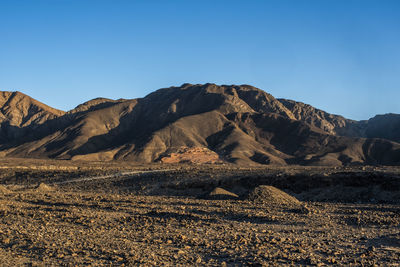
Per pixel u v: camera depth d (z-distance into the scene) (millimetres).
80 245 19641
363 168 71062
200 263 16094
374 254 17234
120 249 18734
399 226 25875
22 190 73688
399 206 41094
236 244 19688
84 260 16625
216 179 67500
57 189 77812
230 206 39562
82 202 44156
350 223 27719
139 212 34781
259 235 22703
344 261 16031
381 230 24562
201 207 38500
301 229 25125
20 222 28547
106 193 71062
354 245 19578
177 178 76688
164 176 80438
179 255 17422
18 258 17125
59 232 23891
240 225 26797
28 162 167250
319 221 28484
